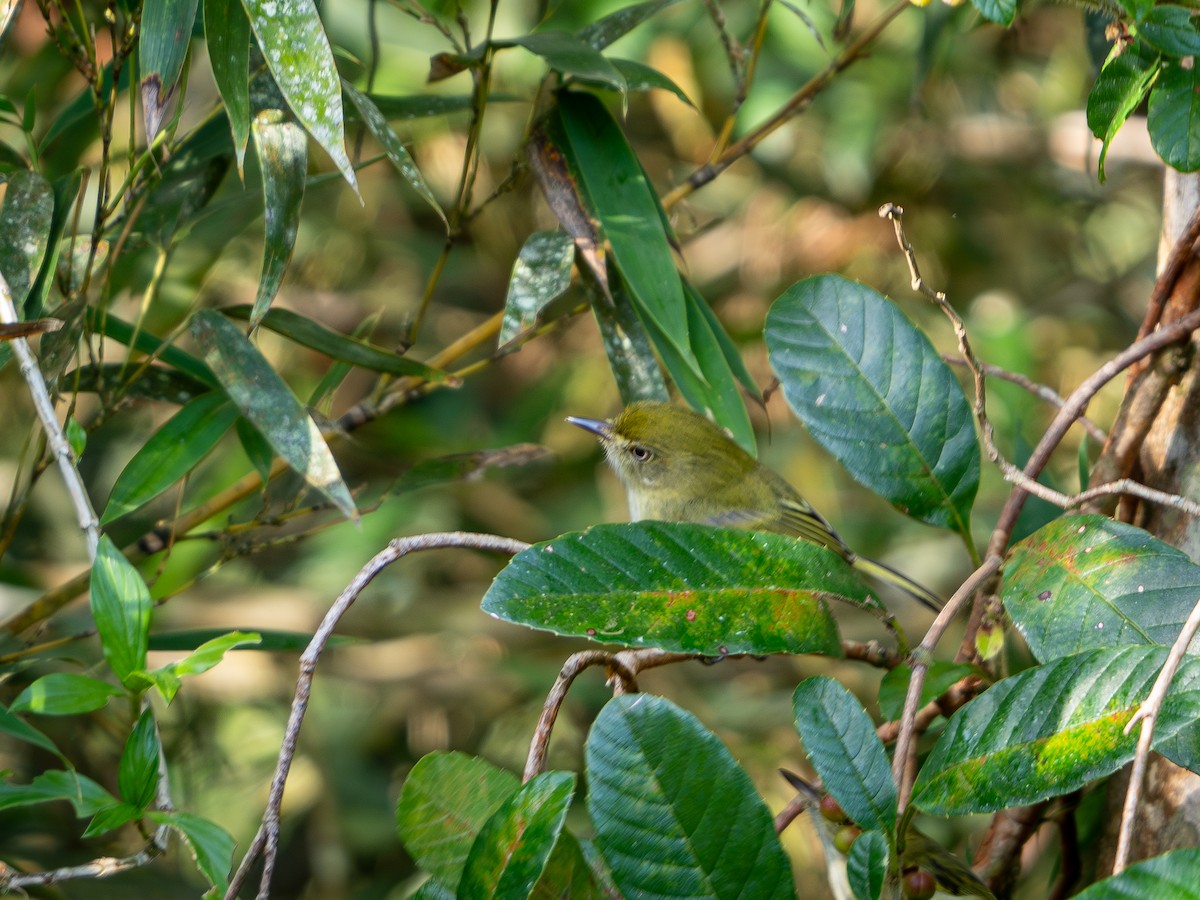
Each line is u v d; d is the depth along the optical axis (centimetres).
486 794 225
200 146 374
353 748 577
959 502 276
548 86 389
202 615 578
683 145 662
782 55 629
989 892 299
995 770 209
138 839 478
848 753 212
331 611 241
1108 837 290
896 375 278
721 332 377
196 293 496
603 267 353
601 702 584
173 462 336
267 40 258
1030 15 576
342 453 626
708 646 226
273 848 226
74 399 322
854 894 198
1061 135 639
